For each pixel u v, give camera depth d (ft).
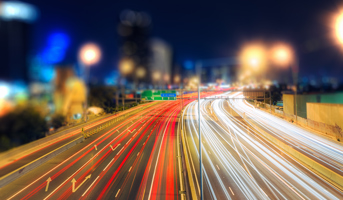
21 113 94.79
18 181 63.41
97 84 194.29
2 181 60.18
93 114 181.27
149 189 56.95
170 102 306.96
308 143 95.35
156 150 92.58
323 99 140.26
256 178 62.95
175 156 84.02
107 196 53.67
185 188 56.95
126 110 229.04
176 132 130.31
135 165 74.84
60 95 127.85
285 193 53.83
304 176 64.08
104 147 99.04
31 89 107.86
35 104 105.40
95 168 72.74
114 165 75.31
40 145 96.22
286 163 75.20
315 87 199.41
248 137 115.44
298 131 121.49
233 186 57.98
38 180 63.98
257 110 220.64
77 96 146.00
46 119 110.11
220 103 281.33
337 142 96.73
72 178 64.95
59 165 76.28
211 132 128.77
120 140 112.06
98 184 60.49
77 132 126.41
